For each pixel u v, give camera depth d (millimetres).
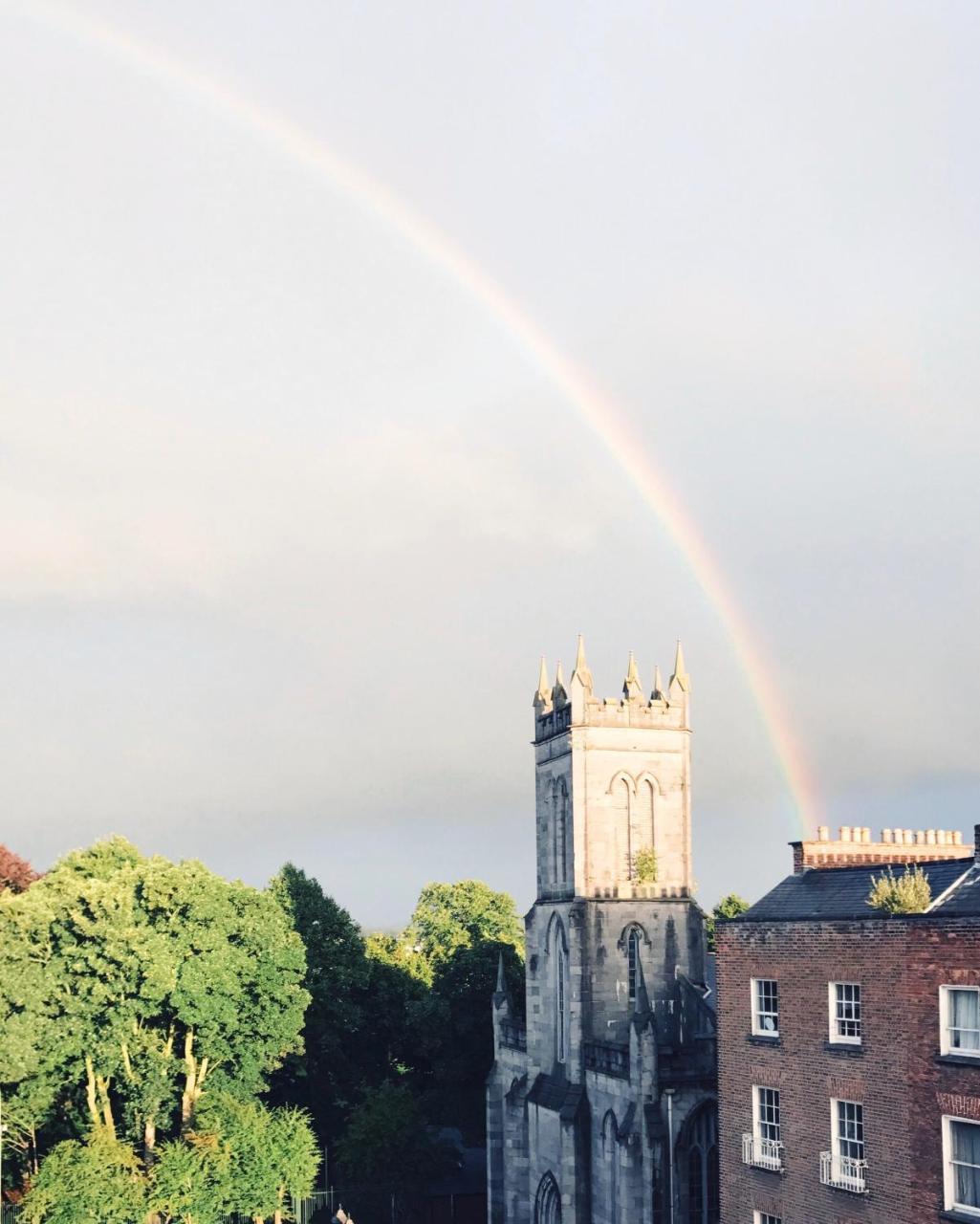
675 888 99750
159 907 88062
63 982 83562
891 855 66000
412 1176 110438
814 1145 57094
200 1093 88438
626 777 99875
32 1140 88500
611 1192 85812
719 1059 64562
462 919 173500
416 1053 123500
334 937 123625
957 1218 48812
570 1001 95938
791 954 59188
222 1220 86188
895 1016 52438
